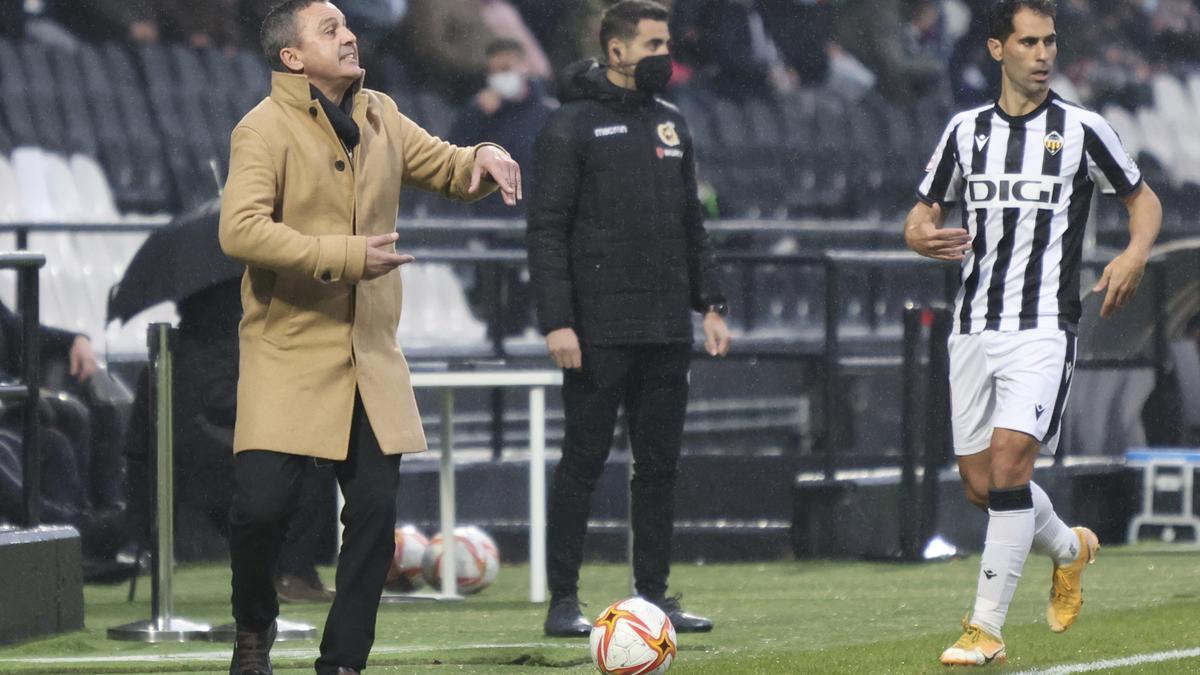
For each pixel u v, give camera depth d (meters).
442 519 25.84
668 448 21.02
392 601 25.06
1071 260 17.75
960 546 31.41
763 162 53.53
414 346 35.50
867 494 30.98
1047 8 17.56
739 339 39.97
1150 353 35.38
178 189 45.72
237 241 14.50
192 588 26.94
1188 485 33.81
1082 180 17.75
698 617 21.39
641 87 20.59
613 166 20.50
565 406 20.97
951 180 18.14
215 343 25.08
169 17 47.81
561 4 51.03
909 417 30.61
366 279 14.59
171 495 21.17
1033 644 19.22
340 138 15.23
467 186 15.91
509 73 42.50
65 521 26.97
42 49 45.50
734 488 31.95
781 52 56.19
